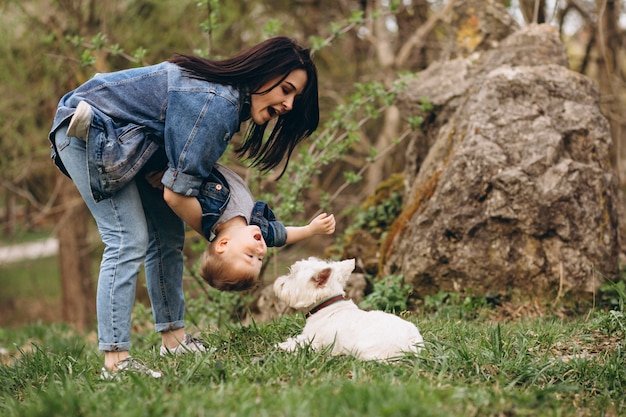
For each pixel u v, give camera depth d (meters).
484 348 3.78
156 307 3.98
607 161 5.95
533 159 5.63
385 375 3.13
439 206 5.73
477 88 6.07
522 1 8.55
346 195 12.15
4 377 3.70
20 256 13.98
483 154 5.65
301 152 6.63
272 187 8.33
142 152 3.41
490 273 5.62
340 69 12.66
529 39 6.49
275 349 3.66
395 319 3.64
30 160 10.53
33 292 15.13
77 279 11.59
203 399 2.84
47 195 11.99
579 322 4.79
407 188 6.86
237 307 6.53
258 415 2.69
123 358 3.46
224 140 3.38
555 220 5.53
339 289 3.77
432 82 6.77
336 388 2.98
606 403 3.11
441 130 6.37
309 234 3.81
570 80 6.07
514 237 5.59
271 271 7.94
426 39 11.47
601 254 5.57
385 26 11.42
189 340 4.02
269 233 3.69
